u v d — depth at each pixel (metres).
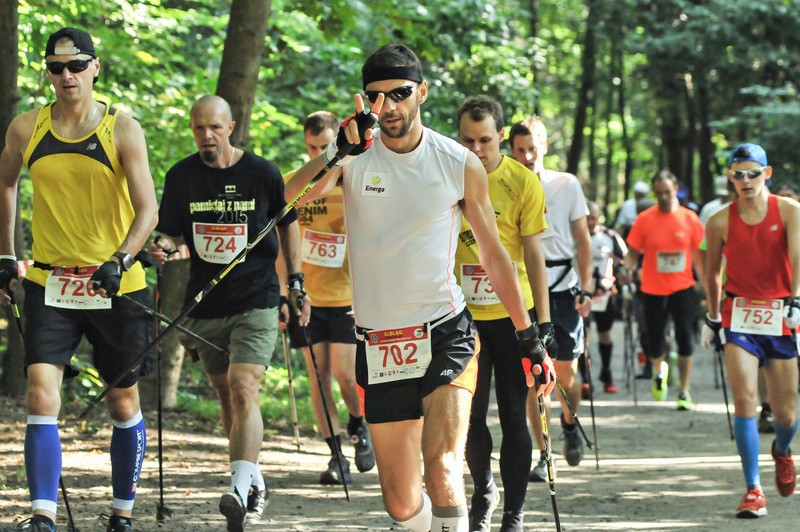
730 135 31.50
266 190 8.42
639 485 10.47
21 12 13.14
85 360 14.44
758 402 16.22
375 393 6.21
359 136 5.88
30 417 6.96
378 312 6.19
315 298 10.70
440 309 6.18
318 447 12.32
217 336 8.39
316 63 17.98
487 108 8.16
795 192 15.23
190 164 8.48
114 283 6.80
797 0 27.84
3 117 11.45
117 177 7.14
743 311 9.41
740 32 28.52
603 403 16.62
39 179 7.11
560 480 10.73
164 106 14.59
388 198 6.06
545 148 10.57
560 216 10.61
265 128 16.16
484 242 6.27
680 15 30.25
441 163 6.07
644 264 16.19
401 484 6.27
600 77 41.88
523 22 26.70
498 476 11.09
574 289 10.74
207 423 13.09
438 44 19.33
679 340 15.86
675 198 16.00
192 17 15.34
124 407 7.44
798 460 11.76
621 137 47.94
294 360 18.33
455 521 5.90
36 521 6.75
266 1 12.55
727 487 10.38
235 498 7.48
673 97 34.19
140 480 9.94
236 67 12.52
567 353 10.72
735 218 9.52
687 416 15.26
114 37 14.34
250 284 8.32
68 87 7.02
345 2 15.43
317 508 9.19
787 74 29.36
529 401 10.36
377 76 5.95
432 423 6.05
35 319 7.10
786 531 8.63
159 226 8.51
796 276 9.29
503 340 7.96
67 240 7.14
